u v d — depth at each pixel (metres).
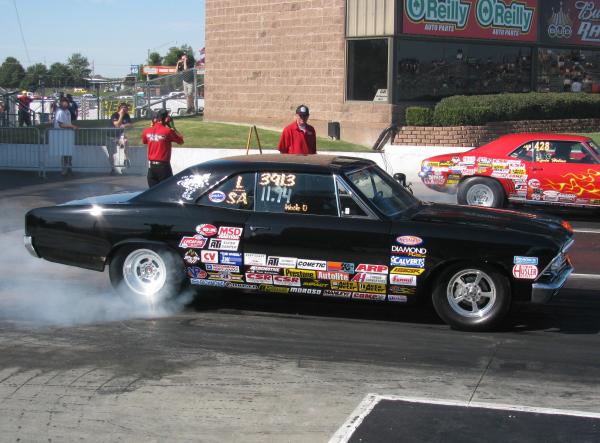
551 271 6.87
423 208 7.60
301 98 24.33
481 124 22.05
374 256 6.95
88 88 51.41
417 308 7.83
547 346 6.65
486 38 23.55
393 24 21.73
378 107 22.28
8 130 19.95
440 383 5.75
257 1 25.11
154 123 12.73
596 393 5.59
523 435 4.85
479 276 6.93
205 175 7.49
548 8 24.81
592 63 26.27
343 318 7.47
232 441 4.77
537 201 13.38
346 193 7.11
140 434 4.87
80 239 7.57
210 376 5.87
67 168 19.14
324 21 23.33
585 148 13.16
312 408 5.27
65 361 6.20
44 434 4.87
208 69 26.98
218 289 7.41
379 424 5.01
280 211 7.20
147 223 7.41
